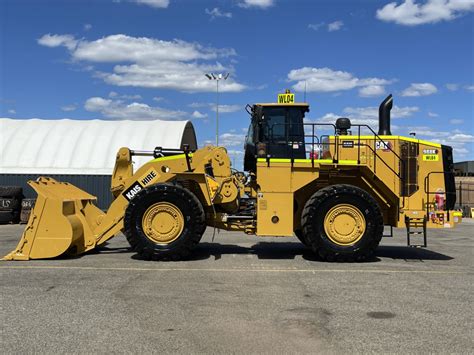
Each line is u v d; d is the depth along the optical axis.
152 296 6.68
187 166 10.12
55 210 9.63
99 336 5.03
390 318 5.72
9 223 21.72
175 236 9.53
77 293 6.82
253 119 10.72
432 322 5.57
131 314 5.81
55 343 4.82
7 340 4.91
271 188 9.75
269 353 4.59
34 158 26.34
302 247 12.02
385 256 10.60
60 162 26.17
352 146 10.28
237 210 10.69
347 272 8.50
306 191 10.17
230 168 10.32
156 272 8.38
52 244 9.61
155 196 9.48
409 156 10.42
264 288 7.20
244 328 5.31
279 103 10.37
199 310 6.00
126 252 10.81
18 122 29.11
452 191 10.55
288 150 10.24
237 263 9.38
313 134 10.08
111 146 26.80
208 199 9.97
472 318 5.74
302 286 7.35
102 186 25.83
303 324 5.46
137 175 10.12
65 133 27.73
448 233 18.08
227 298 6.59
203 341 4.89
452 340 4.97
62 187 10.70
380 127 10.92
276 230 9.70
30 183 9.94
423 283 7.64
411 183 10.41
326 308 6.13
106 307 6.11
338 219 9.45
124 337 5.00
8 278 7.82
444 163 10.50
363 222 9.41
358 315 5.83
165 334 5.10
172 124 28.64
